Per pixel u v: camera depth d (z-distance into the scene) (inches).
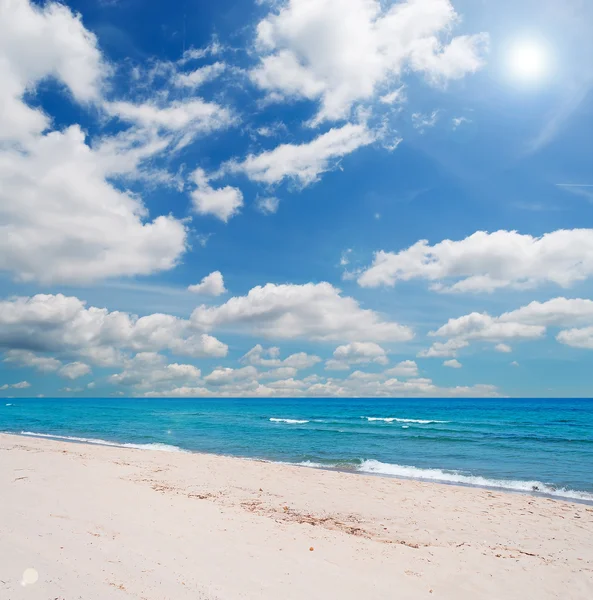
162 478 551.8
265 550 282.7
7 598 160.7
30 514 307.4
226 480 570.3
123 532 286.4
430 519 427.2
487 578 270.5
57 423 1827.0
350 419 2261.3
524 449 1020.5
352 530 376.8
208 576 224.1
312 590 223.3
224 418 2313.0
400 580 253.6
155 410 3550.7
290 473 637.3
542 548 353.1
